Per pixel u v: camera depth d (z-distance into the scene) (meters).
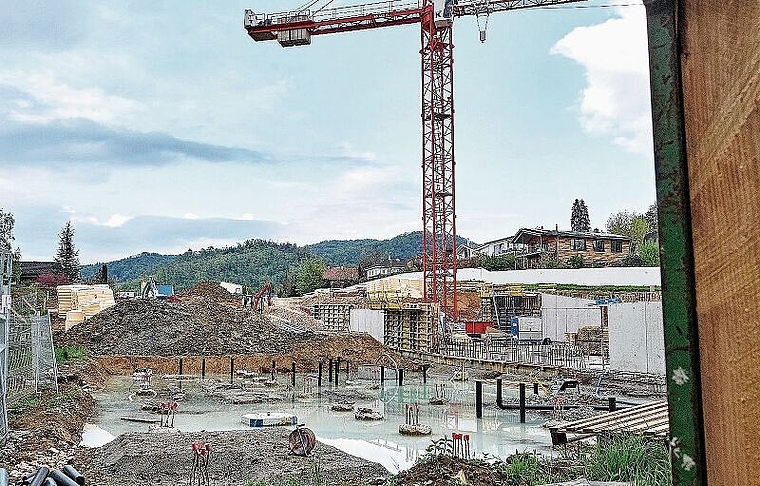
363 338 48.75
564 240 71.31
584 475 10.90
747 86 1.08
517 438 21.84
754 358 1.09
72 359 41.56
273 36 48.28
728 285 1.16
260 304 69.25
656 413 14.69
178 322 53.59
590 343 41.56
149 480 15.34
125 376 41.88
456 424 24.84
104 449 18.78
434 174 50.19
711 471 1.25
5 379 17.89
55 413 22.22
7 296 17.86
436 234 49.78
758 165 1.06
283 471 16.11
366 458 19.27
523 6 47.19
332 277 109.00
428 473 12.12
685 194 1.30
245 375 42.09
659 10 1.32
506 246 89.19
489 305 56.59
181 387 36.25
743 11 1.09
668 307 1.30
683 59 1.30
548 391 31.33
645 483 8.90
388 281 64.25
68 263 107.81
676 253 1.31
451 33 49.88
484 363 38.19
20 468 15.03
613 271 59.09
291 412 28.17
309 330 58.31
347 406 28.84
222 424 25.12
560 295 52.56
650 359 30.09
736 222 1.13
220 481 15.30
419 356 46.16
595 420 15.16
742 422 1.12
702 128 1.24
